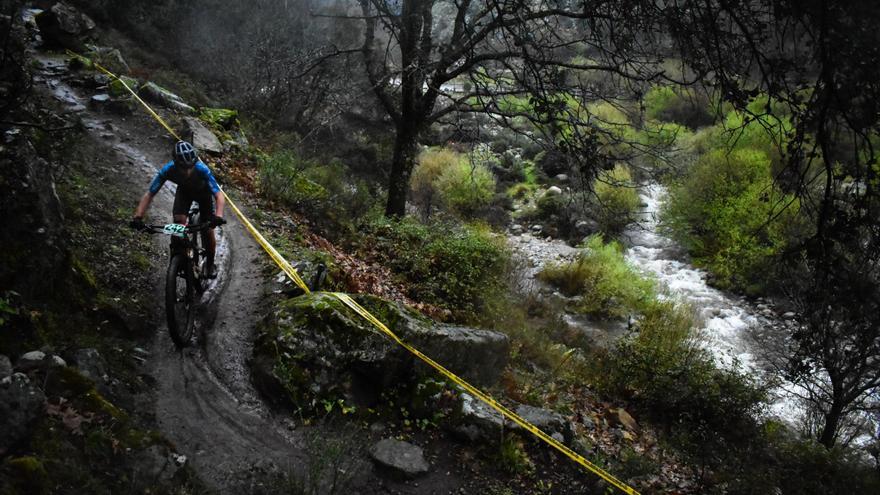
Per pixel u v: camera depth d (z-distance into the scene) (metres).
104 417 4.05
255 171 11.37
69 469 3.52
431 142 21.97
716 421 8.15
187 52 16.80
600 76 10.05
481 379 6.64
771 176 15.40
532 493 5.15
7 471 3.23
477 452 5.38
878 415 8.98
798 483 6.72
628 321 12.20
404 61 10.33
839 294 3.14
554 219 17.97
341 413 5.34
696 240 16.30
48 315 4.71
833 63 2.53
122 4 16.39
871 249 2.96
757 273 14.03
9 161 4.75
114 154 9.48
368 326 5.71
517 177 20.64
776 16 2.66
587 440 6.54
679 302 13.55
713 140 18.42
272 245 8.02
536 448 5.65
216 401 5.11
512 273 11.82
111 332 5.28
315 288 7.07
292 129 16.86
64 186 7.05
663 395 8.41
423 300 8.91
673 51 3.43
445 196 18.14
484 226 16.72
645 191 19.06
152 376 5.12
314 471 4.47
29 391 3.63
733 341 11.88
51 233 4.95
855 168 2.83
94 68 12.62
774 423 8.38
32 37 13.11
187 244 5.34
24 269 4.63
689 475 6.72
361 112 19.50
